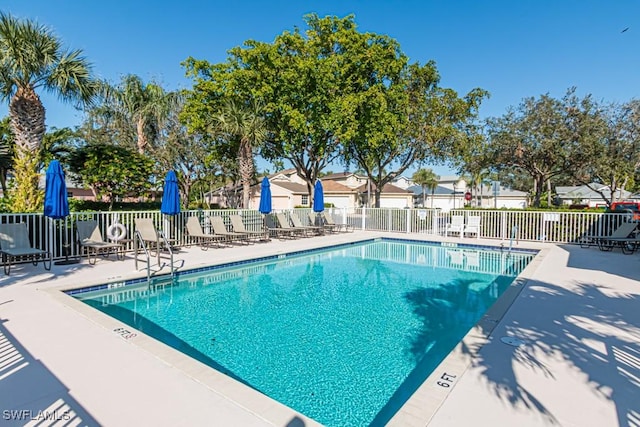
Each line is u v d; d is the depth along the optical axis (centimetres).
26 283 659
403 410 265
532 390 296
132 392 288
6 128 1216
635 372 329
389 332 534
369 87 1856
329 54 1914
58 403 272
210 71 1859
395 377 398
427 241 1478
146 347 376
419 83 2150
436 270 1007
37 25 901
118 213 1040
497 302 559
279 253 1102
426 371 412
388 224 1814
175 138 2028
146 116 1922
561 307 535
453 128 2064
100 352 364
